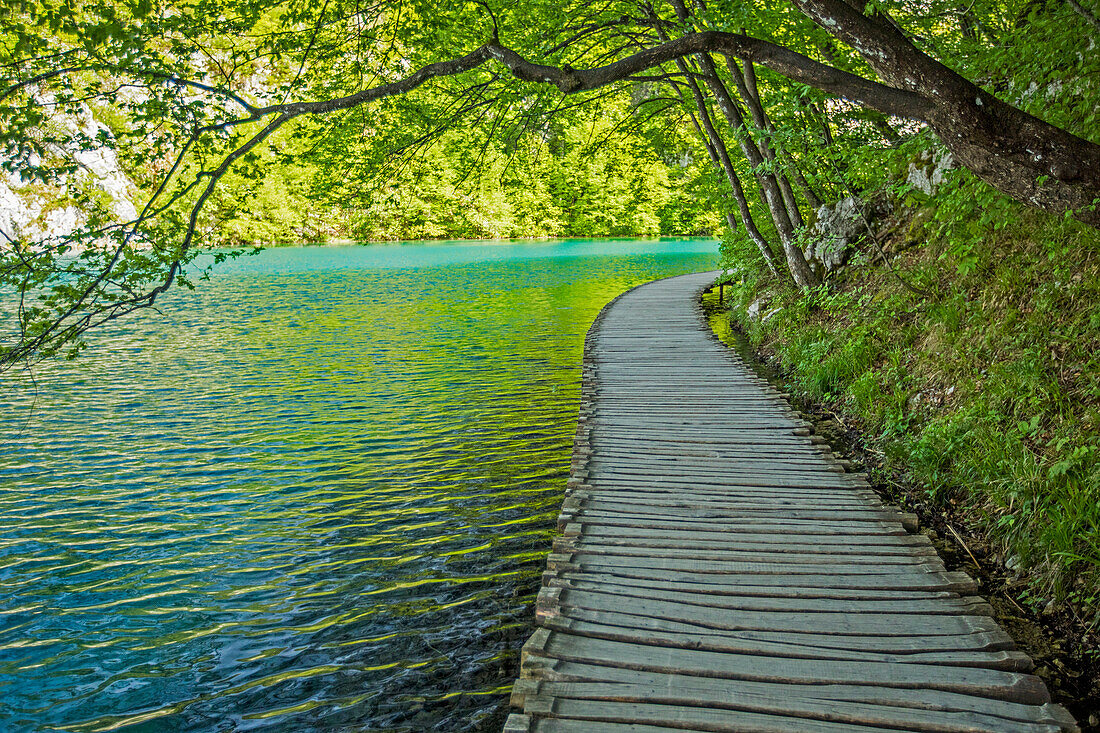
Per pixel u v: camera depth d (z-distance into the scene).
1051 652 3.79
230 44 7.20
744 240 16.81
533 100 9.58
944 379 6.89
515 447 7.84
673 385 9.62
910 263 9.64
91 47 4.75
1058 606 4.06
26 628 4.49
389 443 8.06
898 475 6.36
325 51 7.43
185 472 7.23
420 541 5.58
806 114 11.42
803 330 11.34
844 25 4.34
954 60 8.99
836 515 5.18
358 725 3.54
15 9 4.32
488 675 3.90
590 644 3.55
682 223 57.47
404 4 7.53
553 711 3.06
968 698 3.11
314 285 25.20
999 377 5.99
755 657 3.42
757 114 12.32
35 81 4.76
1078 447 4.64
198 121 5.41
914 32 9.63
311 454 7.73
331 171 9.03
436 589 4.84
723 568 4.35
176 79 5.20
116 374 11.59
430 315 17.98
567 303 20.33
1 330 15.82
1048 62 6.30
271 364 12.31
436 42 8.84
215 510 6.29
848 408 8.23
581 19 10.43
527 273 30.08
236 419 9.06
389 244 49.81
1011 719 2.98
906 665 3.34
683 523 5.05
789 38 10.60
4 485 6.89
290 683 3.89
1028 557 4.45
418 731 3.48
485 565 5.16
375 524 5.93
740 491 5.71
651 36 11.63
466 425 8.70
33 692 3.87
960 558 4.88
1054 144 4.11
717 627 3.69
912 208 10.65
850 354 8.86
